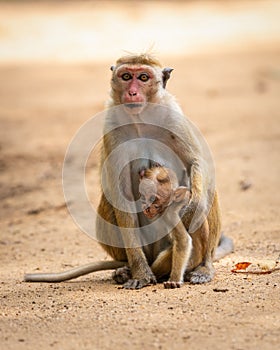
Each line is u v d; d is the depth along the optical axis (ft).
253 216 50.47
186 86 110.73
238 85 110.73
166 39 161.48
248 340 26.84
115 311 30.99
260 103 96.68
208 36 166.50
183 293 33.53
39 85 112.98
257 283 34.55
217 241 37.91
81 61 135.74
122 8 195.62
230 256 40.91
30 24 170.60
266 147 71.87
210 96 102.47
